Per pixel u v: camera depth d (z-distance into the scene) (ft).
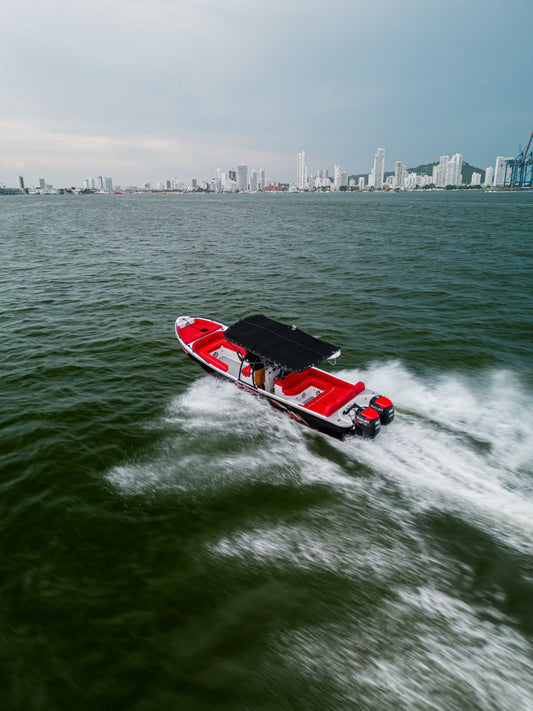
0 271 95.55
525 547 24.71
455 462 32.24
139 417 37.96
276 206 387.55
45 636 19.47
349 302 72.90
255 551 24.43
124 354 51.34
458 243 133.08
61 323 61.62
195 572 22.95
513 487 29.58
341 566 23.45
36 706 16.72
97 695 17.15
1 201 567.59
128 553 24.18
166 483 29.86
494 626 20.02
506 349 53.52
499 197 508.12
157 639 19.38
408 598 21.49
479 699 16.84
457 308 69.00
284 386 38.01
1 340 54.75
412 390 43.19
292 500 28.53
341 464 32.40
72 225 205.77
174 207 388.37
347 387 38.27
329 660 18.40
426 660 18.40
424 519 26.94
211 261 109.70
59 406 39.09
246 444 34.60
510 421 37.65
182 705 16.74
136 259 112.27
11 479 29.76
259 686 17.38
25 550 24.22
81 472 30.66
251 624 20.07
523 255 110.52
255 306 71.15
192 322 52.65
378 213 268.62
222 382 43.98
